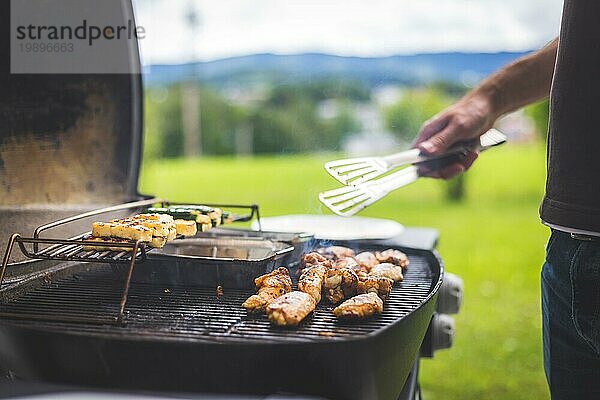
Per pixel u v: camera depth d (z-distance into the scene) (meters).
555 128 1.44
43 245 1.71
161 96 13.05
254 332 1.27
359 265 1.73
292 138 13.38
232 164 13.41
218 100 13.46
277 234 1.97
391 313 1.45
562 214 1.42
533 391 4.08
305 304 1.34
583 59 1.36
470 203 11.56
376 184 1.68
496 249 8.37
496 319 5.63
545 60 1.97
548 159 1.50
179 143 13.23
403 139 12.55
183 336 1.21
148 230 1.48
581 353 1.58
